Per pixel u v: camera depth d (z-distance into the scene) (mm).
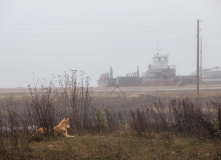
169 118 23125
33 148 15242
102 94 69312
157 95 73000
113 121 23609
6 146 14977
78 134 19969
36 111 18812
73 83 24266
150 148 16625
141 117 22234
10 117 17719
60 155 14234
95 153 14930
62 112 21828
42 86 23438
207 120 20641
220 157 14812
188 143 17969
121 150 15734
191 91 81438
